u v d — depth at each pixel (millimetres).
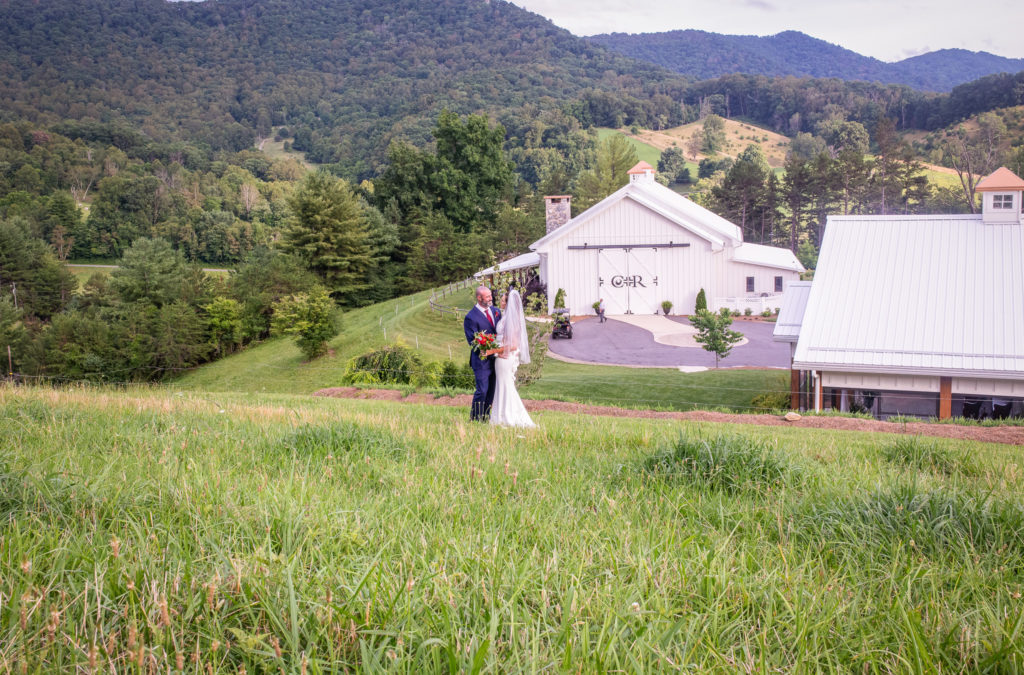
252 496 3701
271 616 2289
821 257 22625
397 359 23922
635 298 45094
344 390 17906
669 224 44250
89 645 2129
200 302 52594
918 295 20688
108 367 42125
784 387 23328
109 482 3816
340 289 67250
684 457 5258
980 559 3287
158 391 15930
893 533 3600
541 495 4297
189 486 3746
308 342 40188
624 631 2301
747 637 2352
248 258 70062
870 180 84250
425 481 4520
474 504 3934
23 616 2082
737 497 4527
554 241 45375
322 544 2996
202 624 2338
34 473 3844
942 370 18578
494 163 88938
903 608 2594
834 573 2994
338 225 68250
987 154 114000
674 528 3568
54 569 2564
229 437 6246
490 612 2418
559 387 23219
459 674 2045
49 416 7305
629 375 26438
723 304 44312
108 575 2525
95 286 73125
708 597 2652
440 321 43750
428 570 2707
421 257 73188
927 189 87000
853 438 10359
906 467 6613
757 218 89250
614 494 4500
